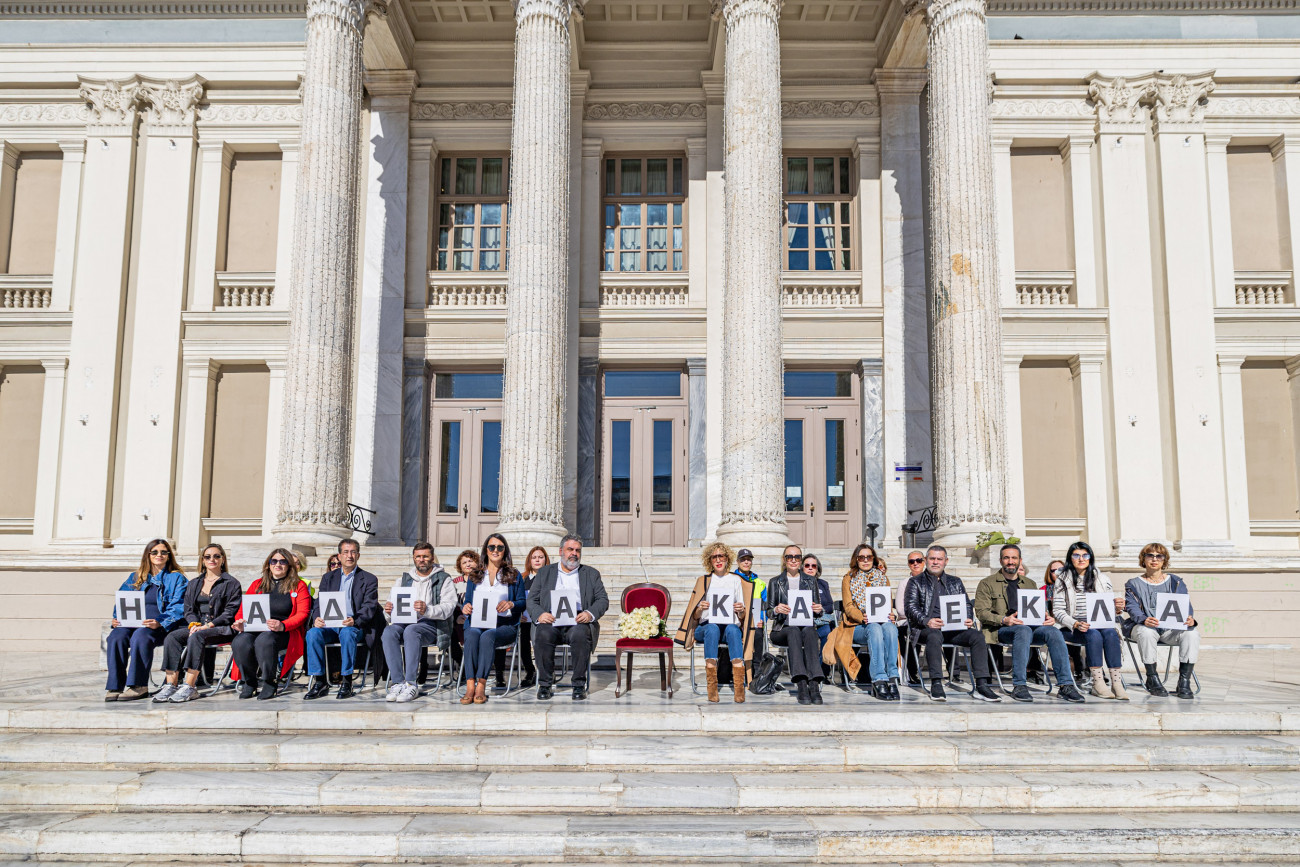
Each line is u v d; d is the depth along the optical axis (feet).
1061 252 59.57
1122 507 55.77
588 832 18.75
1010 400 57.47
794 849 18.60
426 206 60.75
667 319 59.82
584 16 59.72
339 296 46.34
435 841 18.52
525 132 46.96
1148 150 58.85
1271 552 56.08
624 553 46.29
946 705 27.07
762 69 46.39
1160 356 57.26
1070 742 23.59
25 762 22.75
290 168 59.82
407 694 27.40
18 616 55.11
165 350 58.03
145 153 59.62
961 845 18.74
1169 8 59.11
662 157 62.75
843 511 59.41
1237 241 59.11
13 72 59.72
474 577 29.53
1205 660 46.01
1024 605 28.76
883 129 60.49
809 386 60.59
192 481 57.21
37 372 59.16
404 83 60.75
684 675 33.78
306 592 29.35
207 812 20.44
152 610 28.71
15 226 59.98
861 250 60.44
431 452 59.82
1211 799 20.85
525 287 45.68
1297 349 57.11
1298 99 58.80
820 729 24.61
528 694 29.22
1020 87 59.26
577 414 58.65
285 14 59.98
